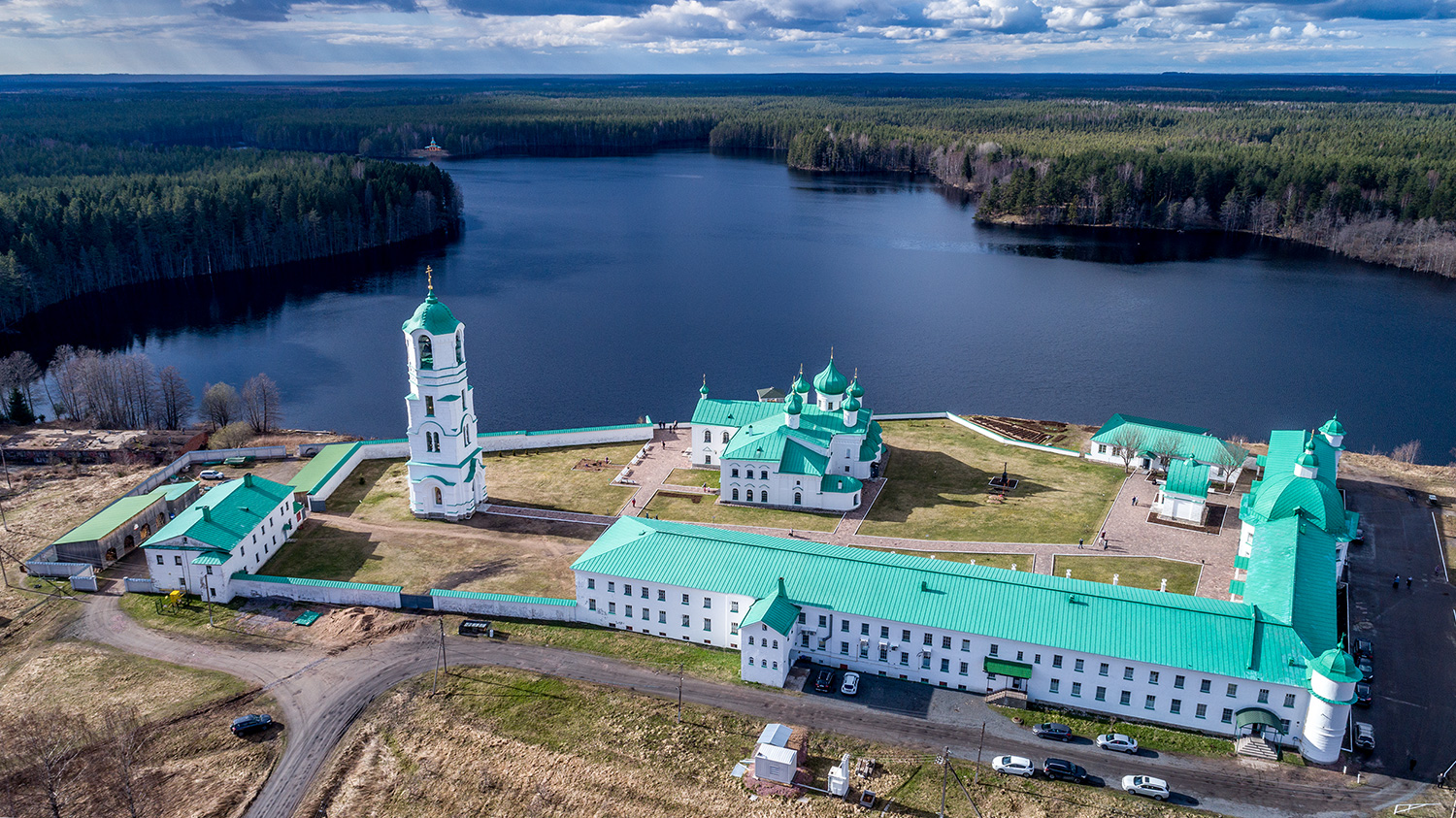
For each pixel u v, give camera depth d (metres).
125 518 138.88
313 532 143.88
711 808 88.06
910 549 137.50
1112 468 167.00
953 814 87.25
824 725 99.44
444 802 89.69
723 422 165.38
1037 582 107.94
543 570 132.12
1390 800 89.19
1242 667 95.69
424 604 121.31
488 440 175.25
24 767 92.75
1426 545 137.62
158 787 91.38
